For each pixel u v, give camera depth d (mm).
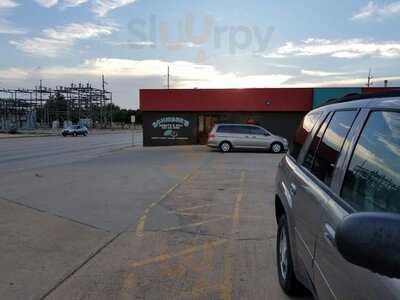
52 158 21797
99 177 13016
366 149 2473
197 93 32188
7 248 5703
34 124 111875
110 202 8914
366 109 2676
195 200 9195
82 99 123500
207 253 5551
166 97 32625
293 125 31500
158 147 31453
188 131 33125
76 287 4422
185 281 4602
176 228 6805
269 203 8875
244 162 18516
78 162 18922
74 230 6648
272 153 25016
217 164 17500
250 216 7648
